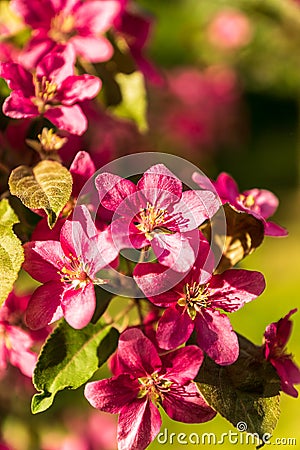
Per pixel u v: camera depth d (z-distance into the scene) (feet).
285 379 1.69
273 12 2.95
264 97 6.43
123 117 2.03
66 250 1.62
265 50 3.95
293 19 2.99
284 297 3.91
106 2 1.91
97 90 1.78
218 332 1.64
